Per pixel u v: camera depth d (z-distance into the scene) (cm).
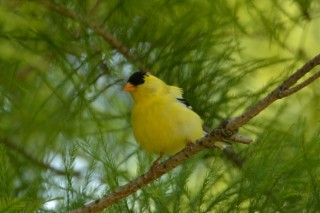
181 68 951
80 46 947
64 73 941
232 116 973
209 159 921
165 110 823
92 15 963
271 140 839
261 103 627
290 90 618
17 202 557
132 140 1059
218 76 955
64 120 973
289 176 685
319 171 676
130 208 731
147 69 958
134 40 952
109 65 877
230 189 704
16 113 1002
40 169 891
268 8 1017
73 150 740
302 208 670
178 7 973
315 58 602
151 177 688
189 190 715
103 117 1027
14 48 974
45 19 960
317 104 1021
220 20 962
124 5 952
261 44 1073
